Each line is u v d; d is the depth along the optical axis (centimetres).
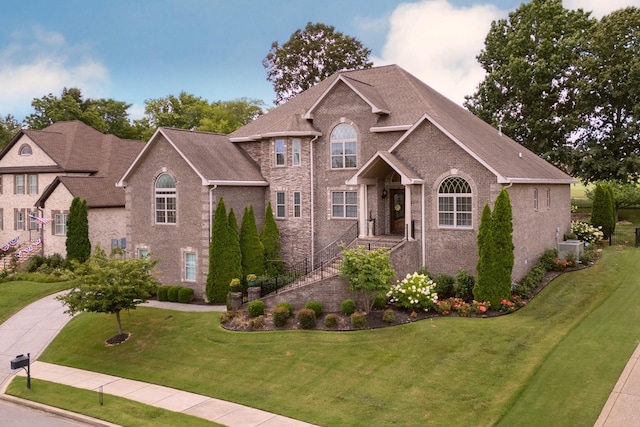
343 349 1972
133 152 4803
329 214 3083
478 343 1917
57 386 1948
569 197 3534
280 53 5828
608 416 1374
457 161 2484
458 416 1481
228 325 2330
